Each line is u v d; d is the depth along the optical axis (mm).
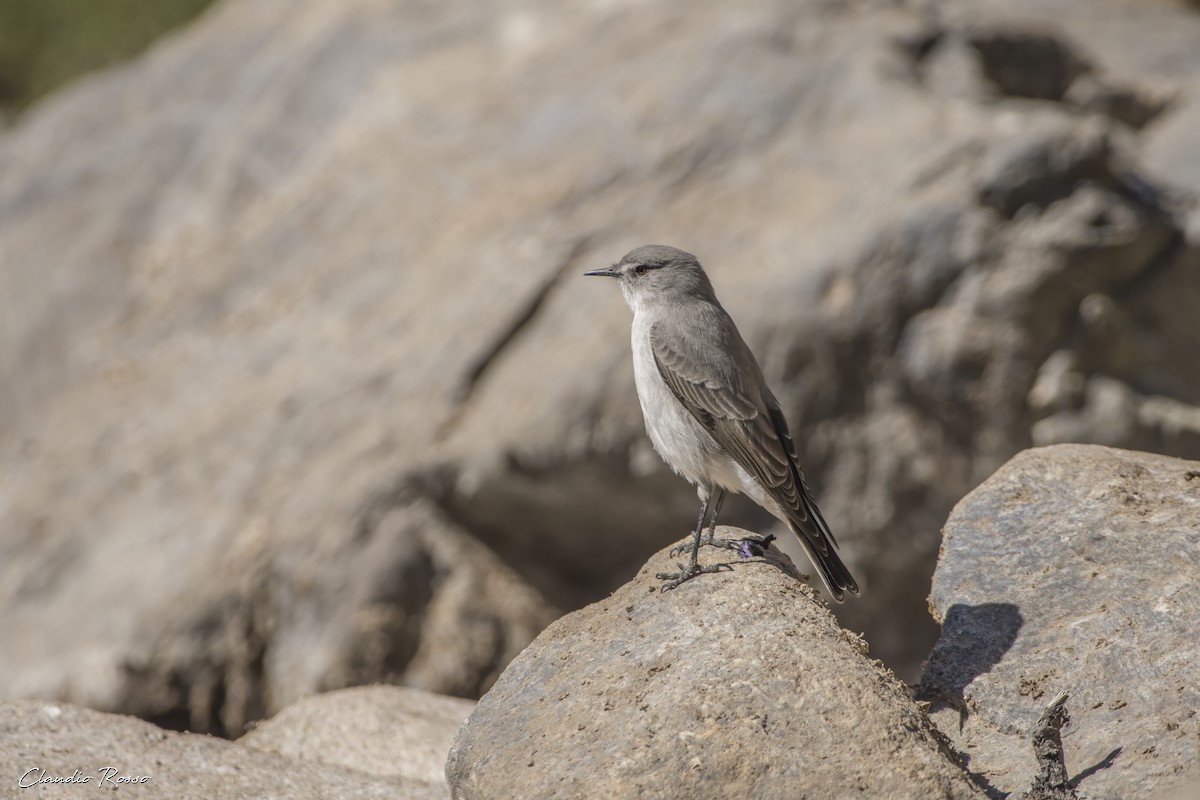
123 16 26828
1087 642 7277
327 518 14695
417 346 15859
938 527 14820
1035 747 6465
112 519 15664
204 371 17141
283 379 16375
